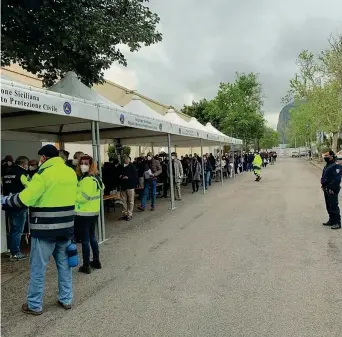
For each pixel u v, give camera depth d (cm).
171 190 1271
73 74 985
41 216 432
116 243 794
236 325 397
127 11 1168
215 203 1385
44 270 441
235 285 516
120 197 1109
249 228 898
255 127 4500
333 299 461
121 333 388
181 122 1781
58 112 640
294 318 411
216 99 4666
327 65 3031
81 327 404
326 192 882
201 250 709
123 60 1309
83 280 558
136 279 555
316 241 756
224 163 2705
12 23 969
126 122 904
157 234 870
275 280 532
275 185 2056
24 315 438
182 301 466
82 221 591
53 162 441
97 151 803
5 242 711
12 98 528
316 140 5744
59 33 1018
